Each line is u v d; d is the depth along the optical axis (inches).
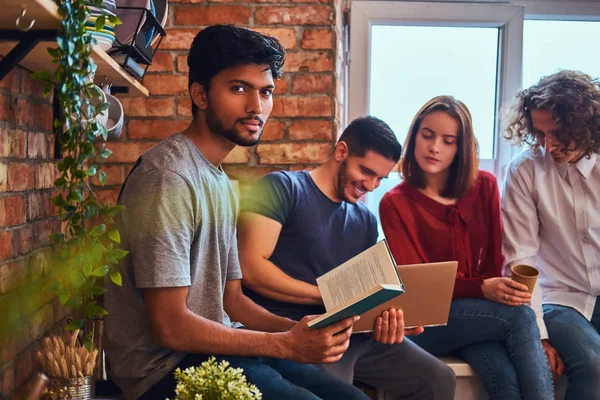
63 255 51.6
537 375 77.2
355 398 65.6
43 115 69.7
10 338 59.1
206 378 38.6
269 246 76.5
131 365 56.1
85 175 51.7
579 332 82.9
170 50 95.3
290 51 96.0
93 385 71.0
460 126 88.9
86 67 51.8
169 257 52.6
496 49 110.4
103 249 51.7
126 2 69.9
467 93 110.9
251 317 66.3
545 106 86.9
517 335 80.0
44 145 69.8
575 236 90.5
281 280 75.2
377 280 60.7
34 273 65.7
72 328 52.5
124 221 54.6
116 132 71.3
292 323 65.4
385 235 90.9
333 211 80.8
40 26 52.0
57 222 73.8
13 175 60.6
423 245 90.4
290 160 96.4
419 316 74.2
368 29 108.7
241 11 95.4
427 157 89.3
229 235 61.6
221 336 54.2
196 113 59.9
